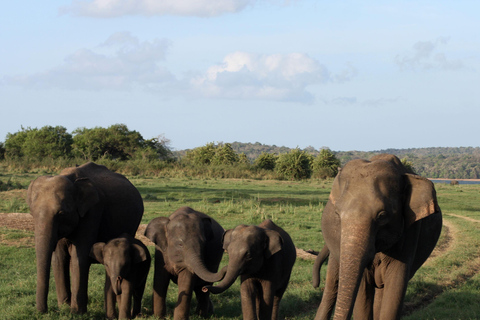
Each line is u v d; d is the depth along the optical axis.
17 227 17.27
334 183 5.97
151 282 11.34
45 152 69.38
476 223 23.67
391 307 6.23
